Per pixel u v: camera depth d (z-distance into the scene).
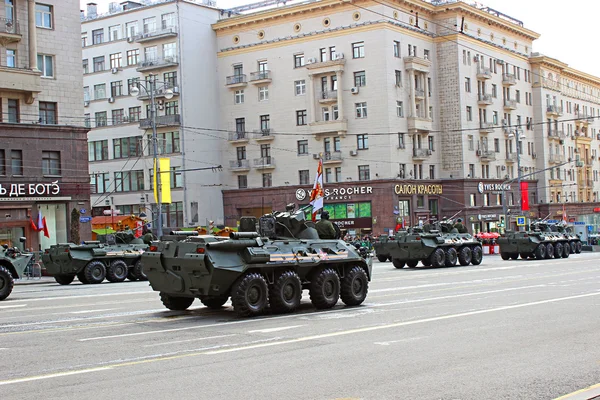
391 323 13.62
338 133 59.16
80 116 43.25
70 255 28.50
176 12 63.12
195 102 63.75
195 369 9.42
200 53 64.44
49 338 12.23
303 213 16.78
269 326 13.42
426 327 13.04
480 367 9.48
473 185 64.31
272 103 62.88
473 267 33.81
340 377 8.89
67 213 42.00
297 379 8.79
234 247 14.75
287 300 15.46
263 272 15.26
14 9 39.91
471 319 14.09
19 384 8.63
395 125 58.16
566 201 82.62
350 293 16.70
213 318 14.76
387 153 57.50
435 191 62.59
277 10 61.81
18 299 20.70
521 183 64.06
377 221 57.94
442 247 34.56
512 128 71.38
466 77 64.31
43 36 41.78
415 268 34.44
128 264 30.17
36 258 37.56
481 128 65.62
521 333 12.28
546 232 43.44
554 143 80.25
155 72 64.56
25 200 39.59
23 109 40.19
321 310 16.02
